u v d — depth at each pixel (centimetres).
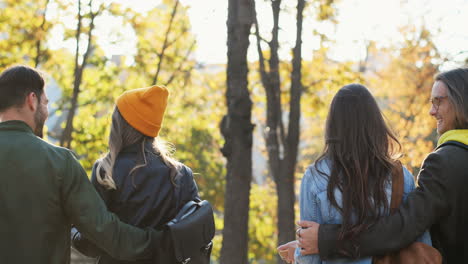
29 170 216
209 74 1415
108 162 244
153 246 234
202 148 1817
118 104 250
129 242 227
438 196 222
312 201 229
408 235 215
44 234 215
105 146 1488
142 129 248
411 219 217
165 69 1387
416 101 1405
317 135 1541
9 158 216
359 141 229
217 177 1902
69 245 228
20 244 212
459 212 226
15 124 223
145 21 1360
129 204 240
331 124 236
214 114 1401
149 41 1390
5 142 219
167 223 237
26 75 228
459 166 226
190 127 1550
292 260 258
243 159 696
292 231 881
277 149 908
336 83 1127
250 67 1098
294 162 902
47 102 237
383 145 231
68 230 227
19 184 214
